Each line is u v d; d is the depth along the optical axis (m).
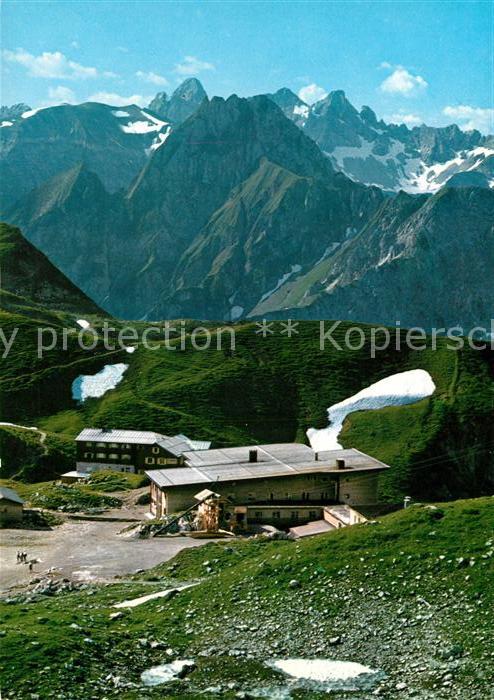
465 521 56.44
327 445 187.12
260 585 53.25
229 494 110.56
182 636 46.56
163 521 100.06
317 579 52.22
